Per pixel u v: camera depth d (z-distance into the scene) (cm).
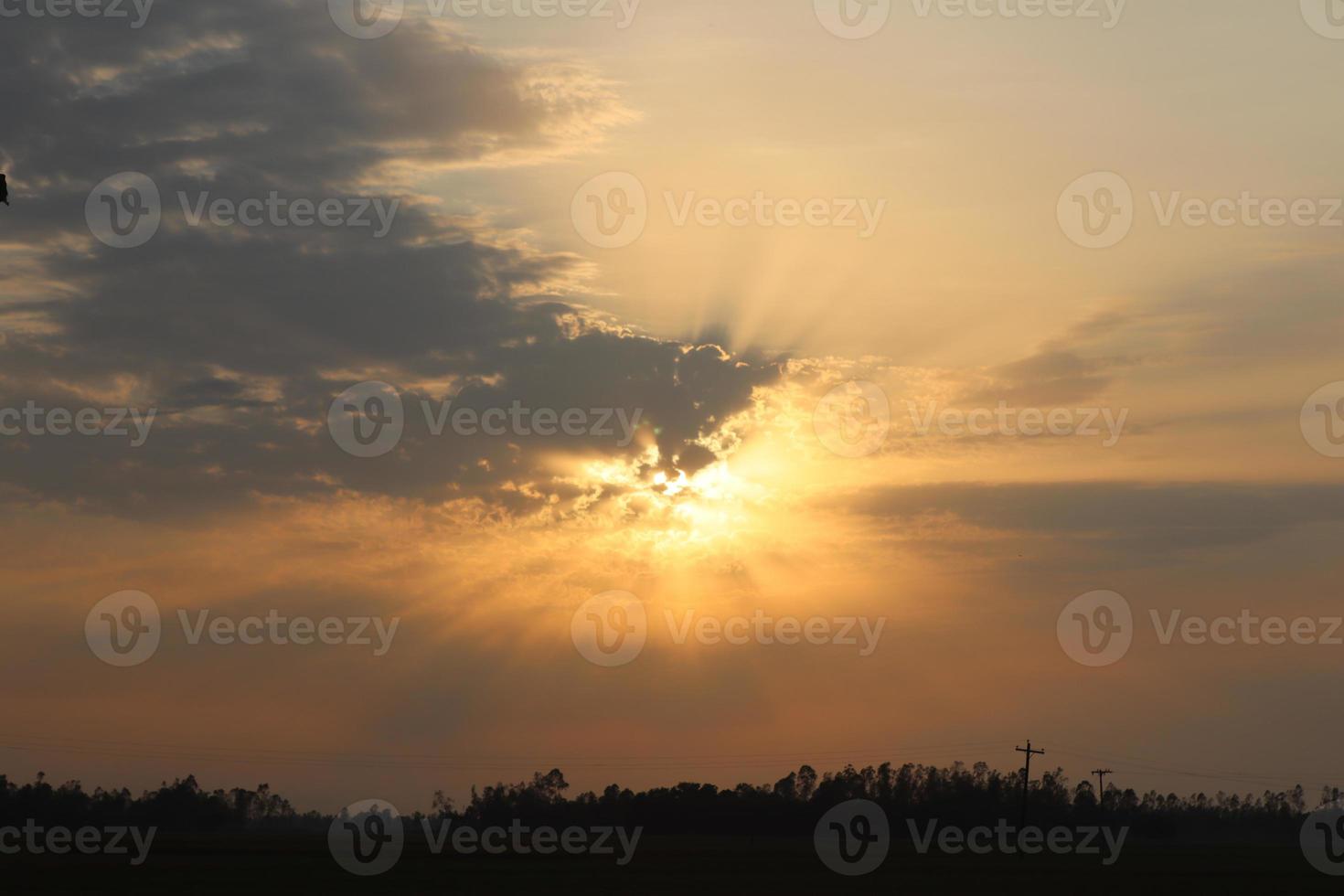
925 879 9944
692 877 10012
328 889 8712
